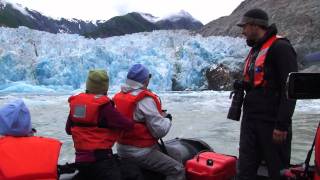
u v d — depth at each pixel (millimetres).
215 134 10734
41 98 24547
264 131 3539
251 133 3633
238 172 3734
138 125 3916
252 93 3604
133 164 3855
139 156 3953
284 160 3662
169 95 28922
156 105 3934
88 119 3559
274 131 3406
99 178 3529
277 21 50125
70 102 3717
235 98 3738
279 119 3363
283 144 3615
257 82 3557
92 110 3551
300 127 11852
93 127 3578
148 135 3959
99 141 3566
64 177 3646
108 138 3605
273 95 3512
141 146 3949
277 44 3447
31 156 3115
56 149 3250
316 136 2514
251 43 3686
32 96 26469
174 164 4035
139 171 3832
